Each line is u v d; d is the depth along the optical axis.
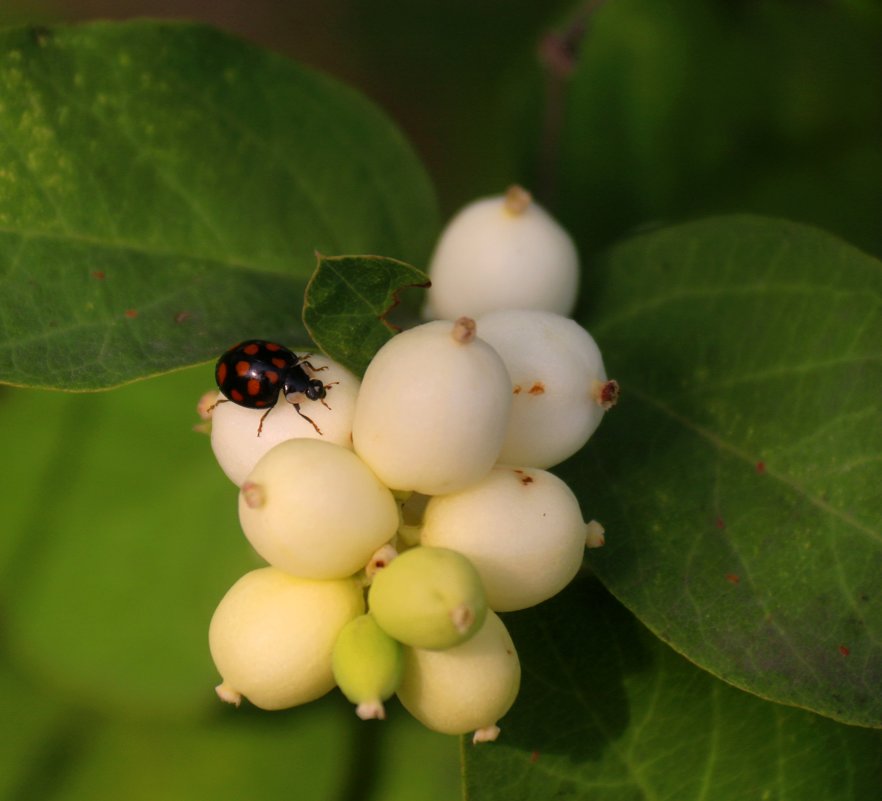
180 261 0.18
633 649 0.18
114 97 0.18
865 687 0.16
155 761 0.21
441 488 0.15
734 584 0.17
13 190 0.18
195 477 0.22
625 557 0.17
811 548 0.17
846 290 0.18
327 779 0.21
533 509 0.16
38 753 0.21
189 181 0.19
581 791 0.17
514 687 0.16
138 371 0.17
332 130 0.20
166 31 0.19
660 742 0.17
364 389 0.15
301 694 0.16
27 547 0.21
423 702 0.15
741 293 0.18
